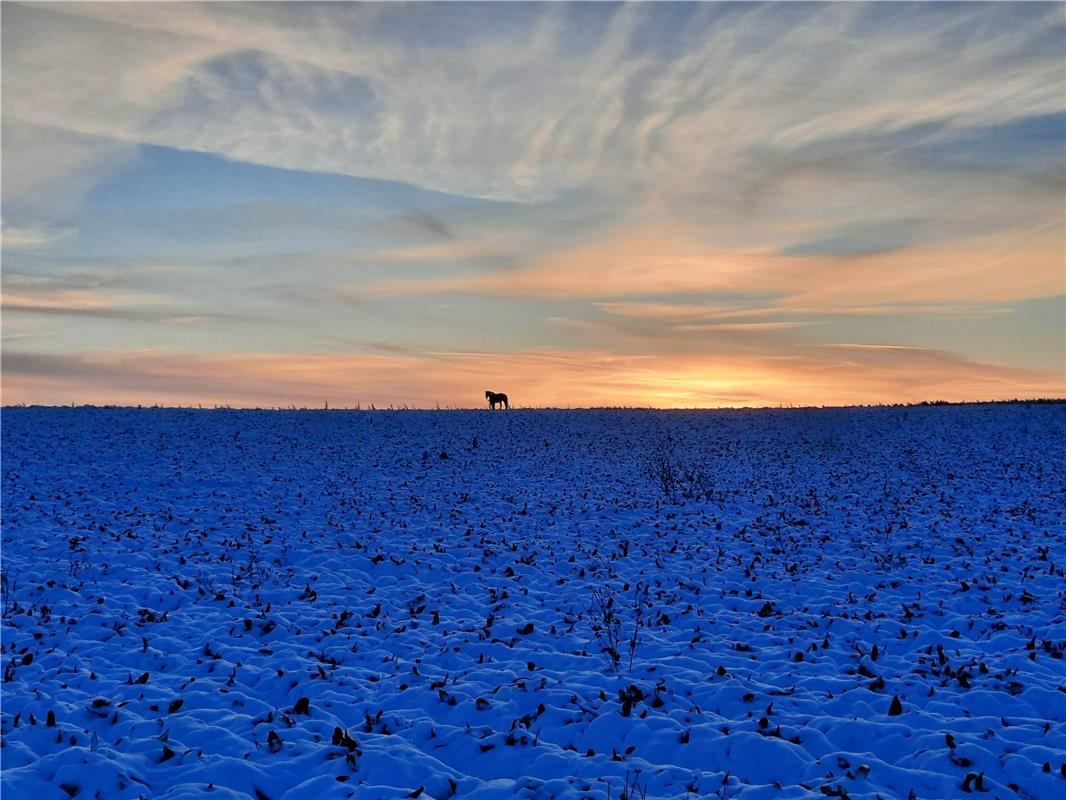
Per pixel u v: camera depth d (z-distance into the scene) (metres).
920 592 14.45
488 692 9.67
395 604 14.16
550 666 10.82
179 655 11.14
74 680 10.01
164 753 7.84
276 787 7.32
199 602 14.10
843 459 33.56
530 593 14.88
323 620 13.04
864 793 6.99
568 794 7.07
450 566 16.88
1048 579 14.91
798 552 18.08
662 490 26.94
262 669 10.62
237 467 30.16
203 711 8.97
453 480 28.88
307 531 20.28
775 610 13.53
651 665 10.59
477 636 12.17
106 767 7.29
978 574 15.59
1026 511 22.47
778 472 30.58
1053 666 10.32
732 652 11.34
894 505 23.92
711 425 43.84
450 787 7.34
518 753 8.01
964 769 7.39
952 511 22.75
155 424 39.72
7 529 19.25
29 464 28.86
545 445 37.44
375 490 26.66
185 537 19.00
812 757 7.81
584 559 17.48
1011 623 12.41
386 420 44.34
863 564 16.72
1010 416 43.66
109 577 15.50
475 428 42.38
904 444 37.00
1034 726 8.26
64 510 21.78
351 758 7.71
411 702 9.43
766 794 7.04
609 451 35.97
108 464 29.52
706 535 20.03
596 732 8.46
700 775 7.45
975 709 8.90
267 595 14.60
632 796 7.06
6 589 14.32
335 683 10.02
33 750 7.84
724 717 8.91
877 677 9.97
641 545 18.95
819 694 9.47
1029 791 7.00
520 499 25.34
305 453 33.97
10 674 10.15
